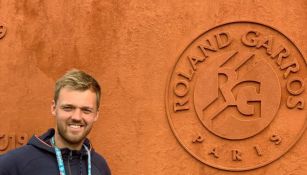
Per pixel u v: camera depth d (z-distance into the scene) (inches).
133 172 159.3
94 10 165.9
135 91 161.5
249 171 153.9
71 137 97.3
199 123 157.6
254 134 154.0
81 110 97.6
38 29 167.8
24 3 169.3
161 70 161.0
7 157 97.4
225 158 155.0
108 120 161.5
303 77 154.6
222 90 156.8
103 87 162.6
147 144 159.3
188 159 157.2
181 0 161.9
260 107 154.9
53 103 101.7
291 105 153.7
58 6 167.5
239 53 157.6
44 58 166.6
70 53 165.5
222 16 159.3
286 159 152.9
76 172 99.6
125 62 162.9
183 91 159.0
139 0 164.1
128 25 163.9
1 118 166.9
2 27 169.8
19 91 166.9
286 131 153.4
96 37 164.9
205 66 158.9
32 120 165.3
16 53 168.2
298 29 156.1
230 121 155.6
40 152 98.6
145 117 160.2
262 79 155.6
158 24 162.6
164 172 157.9
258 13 157.9
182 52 160.2
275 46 156.6
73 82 97.5
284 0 157.4
